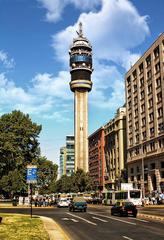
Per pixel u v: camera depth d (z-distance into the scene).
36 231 20.19
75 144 189.75
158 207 60.50
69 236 19.66
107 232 21.72
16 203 70.62
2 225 23.31
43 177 81.56
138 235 19.97
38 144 80.44
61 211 48.97
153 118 89.19
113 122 130.25
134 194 63.03
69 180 143.38
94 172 160.12
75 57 196.50
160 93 85.75
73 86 195.00
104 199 76.50
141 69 98.81
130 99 106.81
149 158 89.88
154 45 89.56
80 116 192.75
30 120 80.19
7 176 73.25
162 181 82.06
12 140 74.56
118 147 125.19
